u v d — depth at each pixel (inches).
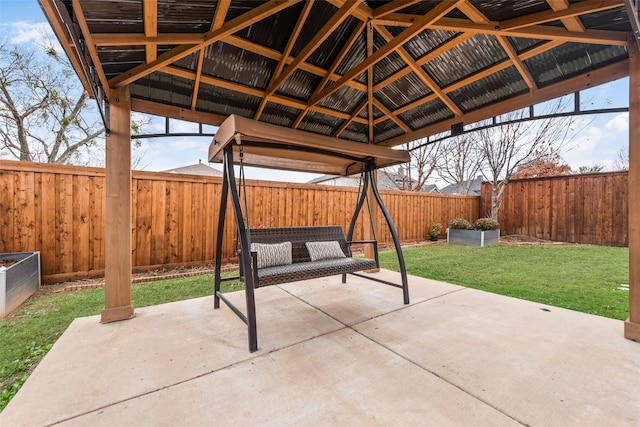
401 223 311.6
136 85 112.5
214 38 87.9
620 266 189.8
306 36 106.7
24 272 122.0
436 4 89.0
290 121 159.9
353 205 265.4
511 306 114.3
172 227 179.3
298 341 86.0
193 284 152.5
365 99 147.5
